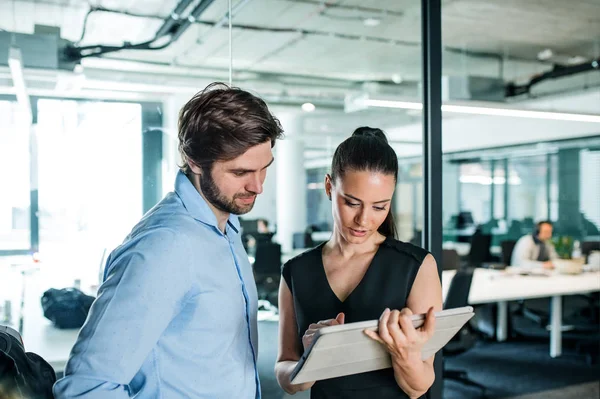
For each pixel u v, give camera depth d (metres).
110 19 4.05
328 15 4.27
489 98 6.49
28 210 3.34
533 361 4.20
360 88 6.95
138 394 0.88
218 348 0.93
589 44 5.40
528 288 3.93
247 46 5.00
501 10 4.35
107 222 3.34
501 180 8.82
